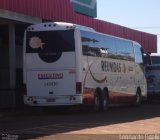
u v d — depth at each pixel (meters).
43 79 24.84
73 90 24.48
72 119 22.20
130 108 30.30
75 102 24.45
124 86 30.25
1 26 29.73
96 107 26.30
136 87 32.56
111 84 28.12
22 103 28.30
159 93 36.19
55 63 24.67
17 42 33.28
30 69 25.03
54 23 24.84
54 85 24.69
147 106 32.53
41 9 28.25
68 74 24.53
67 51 24.55
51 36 24.80
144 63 34.53
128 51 31.19
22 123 20.47
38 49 24.92
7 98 27.83
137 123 20.17
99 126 18.92
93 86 25.77
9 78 29.75
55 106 26.14
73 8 33.19
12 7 25.78
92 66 25.69
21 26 30.00
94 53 25.98
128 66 31.06
